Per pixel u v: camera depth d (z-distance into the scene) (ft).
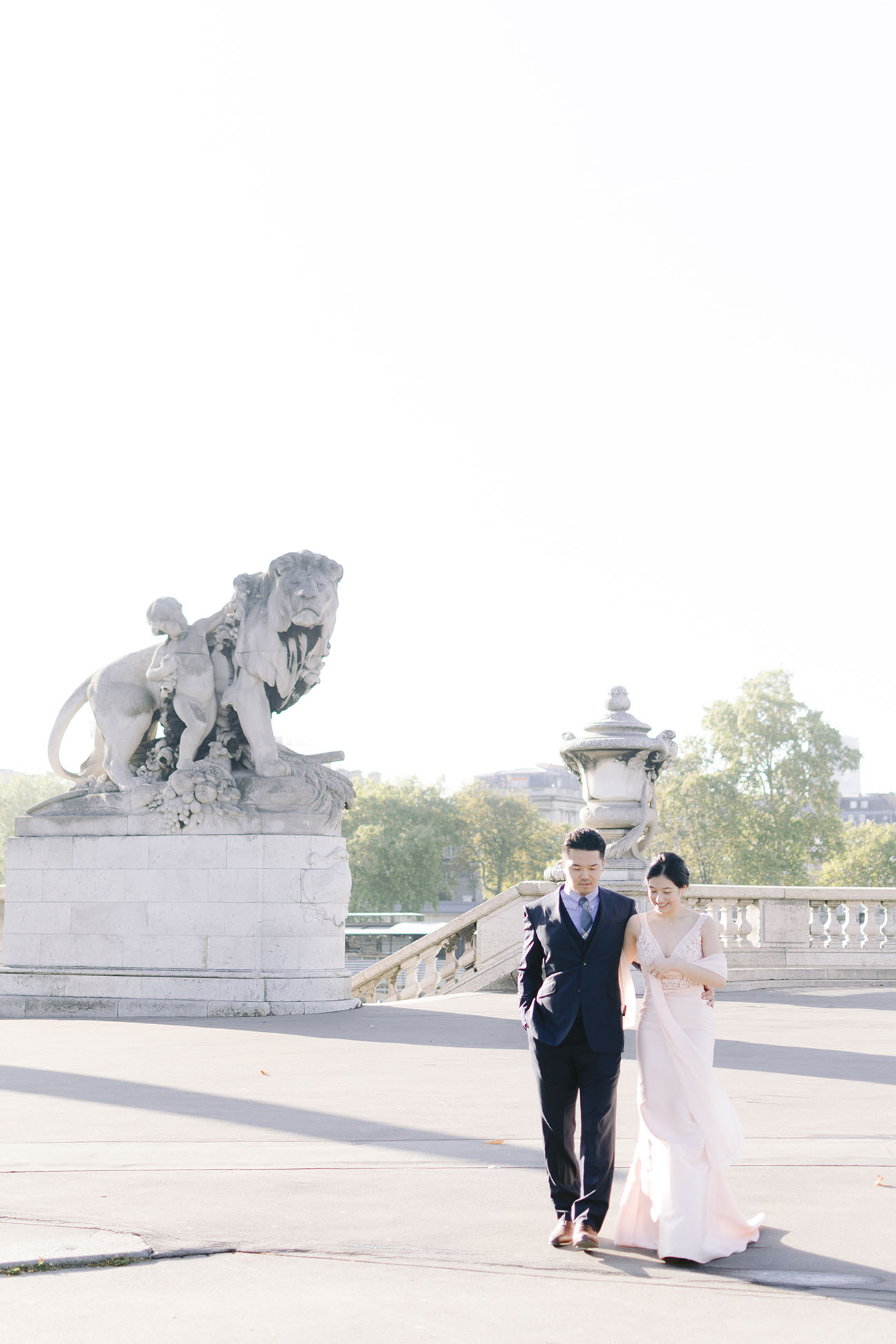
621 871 69.67
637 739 70.49
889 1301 17.70
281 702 59.62
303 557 58.18
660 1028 20.66
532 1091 34.55
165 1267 19.10
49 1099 33.30
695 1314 17.25
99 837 58.34
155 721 60.90
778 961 69.31
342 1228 21.12
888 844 274.77
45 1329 16.57
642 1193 20.54
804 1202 22.68
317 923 56.13
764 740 260.21
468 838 353.51
